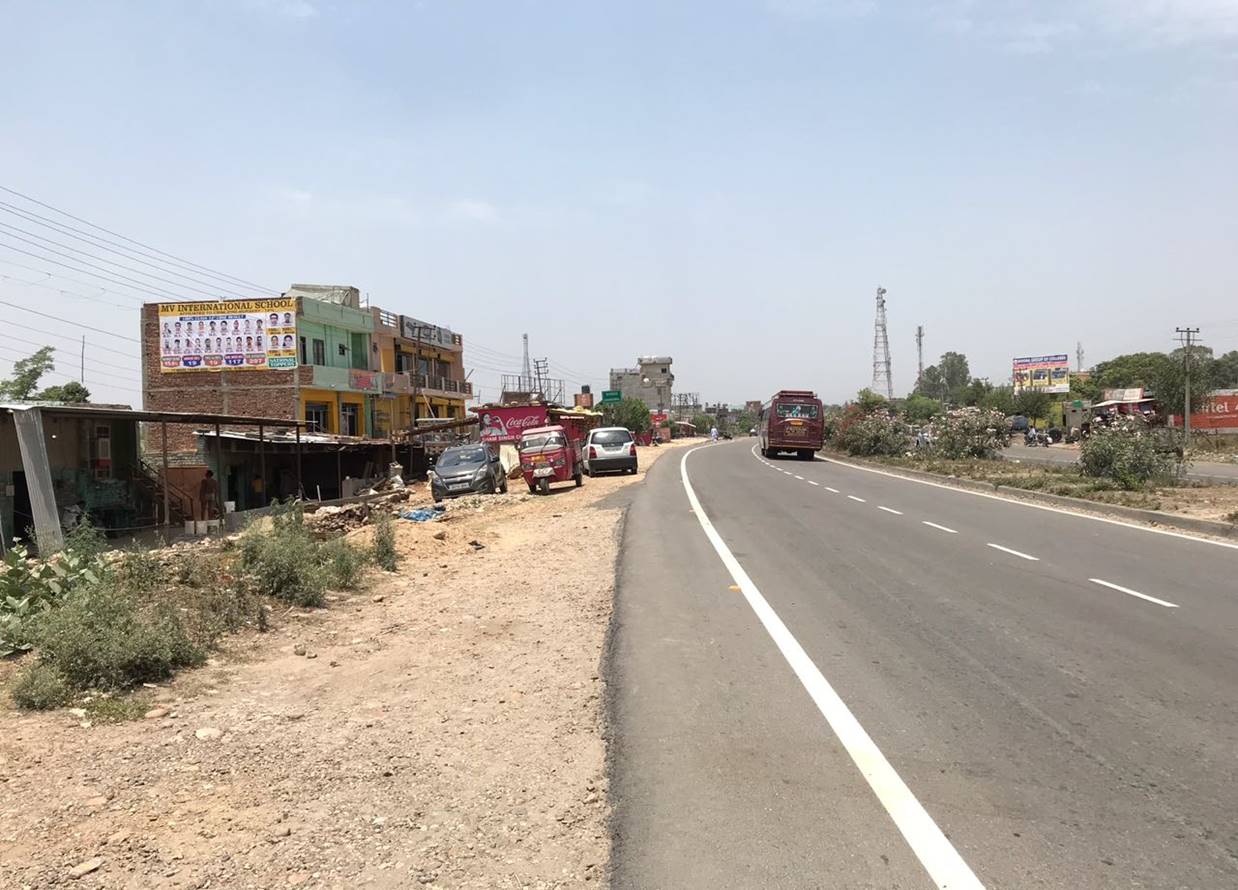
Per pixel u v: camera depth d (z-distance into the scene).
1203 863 3.61
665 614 8.70
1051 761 4.72
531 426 42.12
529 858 3.72
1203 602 8.90
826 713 5.56
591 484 30.86
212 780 4.58
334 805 4.27
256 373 43.41
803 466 39.19
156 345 43.59
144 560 9.72
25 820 4.06
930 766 4.67
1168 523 15.70
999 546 13.18
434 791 4.45
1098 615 8.34
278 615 8.75
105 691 6.08
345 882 3.51
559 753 4.99
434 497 28.61
